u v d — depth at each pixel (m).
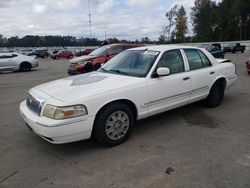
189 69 5.55
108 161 3.89
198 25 83.94
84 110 3.96
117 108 4.30
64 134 3.84
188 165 3.70
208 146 4.29
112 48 12.34
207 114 5.93
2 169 3.75
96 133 4.19
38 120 3.93
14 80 13.09
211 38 81.38
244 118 5.64
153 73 4.83
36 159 4.02
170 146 4.32
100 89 4.21
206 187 3.18
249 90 8.54
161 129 5.08
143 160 3.88
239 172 3.48
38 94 4.36
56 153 4.20
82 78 4.90
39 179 3.48
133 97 4.49
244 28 73.81
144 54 5.29
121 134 4.45
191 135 4.76
